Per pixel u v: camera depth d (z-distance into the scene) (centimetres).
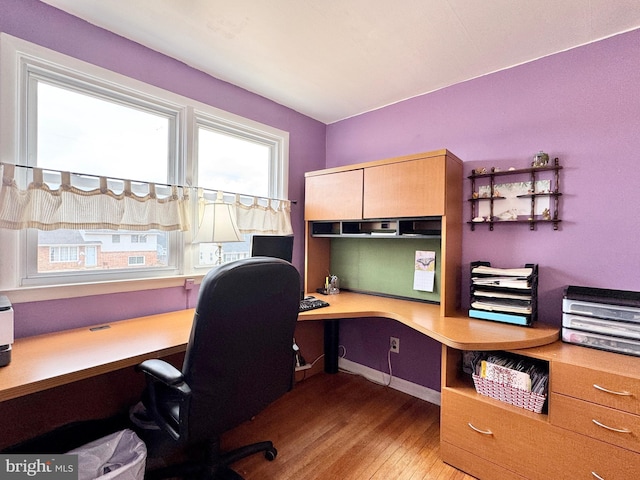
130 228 173
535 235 187
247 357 122
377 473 159
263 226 242
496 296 176
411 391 241
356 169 226
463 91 217
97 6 151
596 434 125
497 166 201
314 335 280
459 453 161
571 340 152
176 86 197
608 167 165
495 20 155
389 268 246
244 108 234
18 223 140
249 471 159
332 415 212
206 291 105
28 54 146
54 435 150
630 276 160
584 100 172
